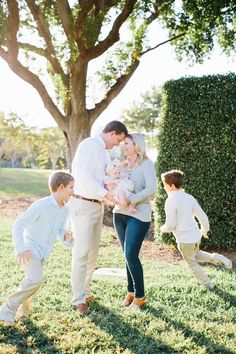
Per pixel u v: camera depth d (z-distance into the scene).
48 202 4.34
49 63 14.96
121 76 14.52
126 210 5.09
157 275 6.75
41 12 13.59
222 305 5.30
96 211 4.88
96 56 13.31
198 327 4.56
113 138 4.96
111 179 4.93
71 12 12.88
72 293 5.42
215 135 8.87
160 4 13.84
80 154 4.86
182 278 6.57
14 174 29.67
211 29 14.42
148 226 5.09
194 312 5.00
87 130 14.08
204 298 5.48
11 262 7.18
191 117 9.00
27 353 3.80
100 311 4.88
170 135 9.16
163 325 4.52
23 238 4.17
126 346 4.05
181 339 4.22
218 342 4.24
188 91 9.02
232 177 8.89
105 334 4.21
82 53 13.07
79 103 13.68
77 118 13.84
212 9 13.45
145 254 9.05
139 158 5.18
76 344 3.96
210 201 8.91
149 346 4.02
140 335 4.28
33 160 46.69
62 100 13.71
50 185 4.39
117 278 6.61
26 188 23.08
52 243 4.41
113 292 5.61
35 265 4.25
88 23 12.63
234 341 4.28
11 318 4.26
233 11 13.85
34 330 4.27
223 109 8.81
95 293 5.55
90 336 4.17
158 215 9.52
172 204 5.85
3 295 5.27
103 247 9.48
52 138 28.17
